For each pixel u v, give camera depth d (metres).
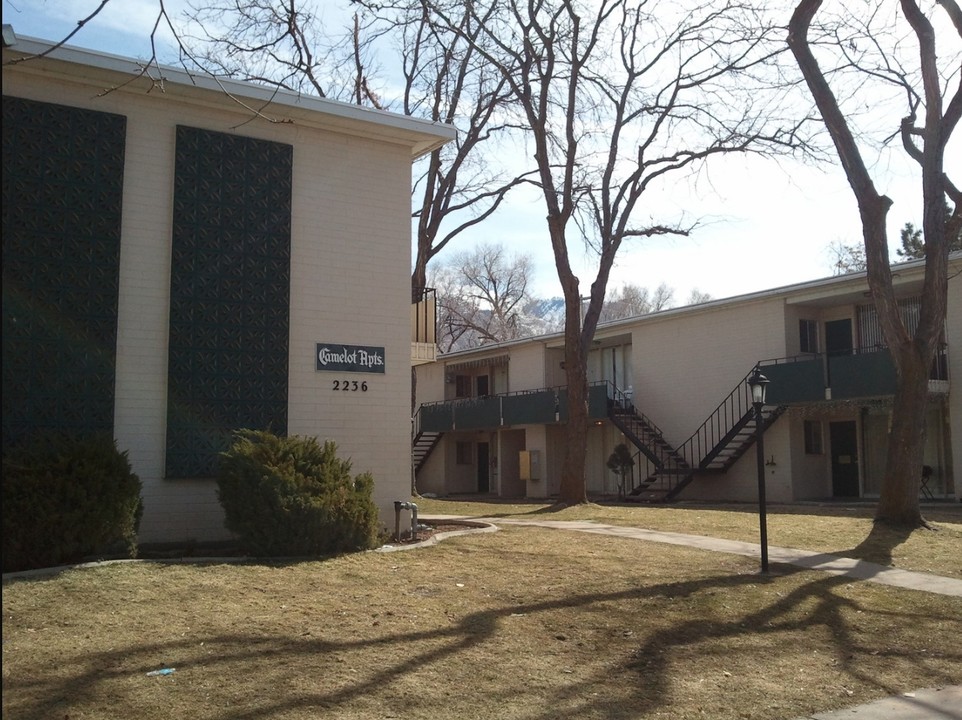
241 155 12.55
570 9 19.70
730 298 24.50
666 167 21.23
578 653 6.87
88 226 11.34
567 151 20.36
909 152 15.21
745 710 5.72
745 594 8.98
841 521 15.21
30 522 9.05
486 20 19.98
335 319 13.09
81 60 11.09
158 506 11.60
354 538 10.88
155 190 11.95
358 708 5.43
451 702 5.63
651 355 27.45
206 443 11.88
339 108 13.01
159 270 11.87
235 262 12.34
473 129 23.34
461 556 10.80
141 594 8.10
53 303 11.02
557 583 9.30
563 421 28.59
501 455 33.00
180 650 6.46
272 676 5.95
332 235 13.20
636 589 9.07
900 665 6.82
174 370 11.76
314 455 11.05
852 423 23.56
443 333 58.22
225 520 10.68
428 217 23.86
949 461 20.59
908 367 14.10
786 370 22.23
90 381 11.16
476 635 7.20
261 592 8.44
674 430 26.41
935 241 14.08
